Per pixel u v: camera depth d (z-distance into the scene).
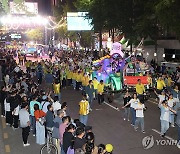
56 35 79.00
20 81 19.31
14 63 31.80
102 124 15.83
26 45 74.56
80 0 44.69
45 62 32.41
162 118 13.48
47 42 90.94
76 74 25.81
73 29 45.75
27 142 12.92
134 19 30.89
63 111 11.41
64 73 27.00
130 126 15.41
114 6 31.08
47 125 11.31
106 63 23.48
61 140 9.89
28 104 14.35
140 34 30.59
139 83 18.55
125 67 22.66
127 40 34.72
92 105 20.31
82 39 55.06
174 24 22.50
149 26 28.97
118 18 31.25
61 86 27.08
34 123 13.84
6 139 13.67
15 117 14.76
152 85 22.27
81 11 45.28
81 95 23.81
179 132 12.48
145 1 28.39
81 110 14.06
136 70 23.38
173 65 30.33
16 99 14.86
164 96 15.23
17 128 15.13
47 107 12.10
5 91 17.33
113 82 22.45
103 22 33.84
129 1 30.62
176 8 21.59
